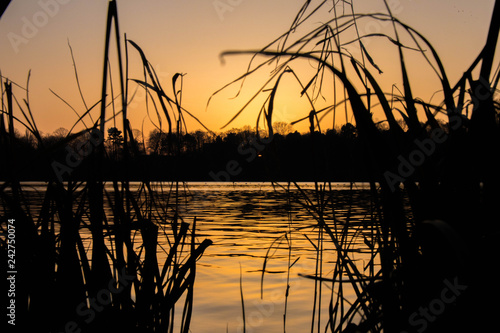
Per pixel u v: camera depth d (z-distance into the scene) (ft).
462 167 2.48
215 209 45.47
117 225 3.29
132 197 3.34
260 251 18.89
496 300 2.28
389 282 2.56
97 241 3.24
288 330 8.37
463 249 1.68
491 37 2.22
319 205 3.14
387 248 2.59
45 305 3.18
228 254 18.35
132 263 3.33
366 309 2.75
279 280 12.99
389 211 2.52
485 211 2.44
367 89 2.88
